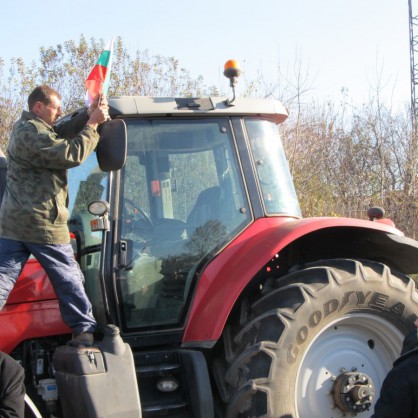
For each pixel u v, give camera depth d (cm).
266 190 412
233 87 406
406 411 276
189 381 367
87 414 329
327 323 380
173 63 1326
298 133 1252
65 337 383
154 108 388
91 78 352
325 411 384
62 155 332
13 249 343
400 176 1345
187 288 391
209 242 395
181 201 395
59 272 347
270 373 356
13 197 342
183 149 398
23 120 348
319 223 386
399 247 425
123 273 379
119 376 338
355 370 396
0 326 366
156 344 384
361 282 387
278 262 420
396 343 404
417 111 1543
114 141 343
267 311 376
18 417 280
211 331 369
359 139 1355
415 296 406
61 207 348
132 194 386
